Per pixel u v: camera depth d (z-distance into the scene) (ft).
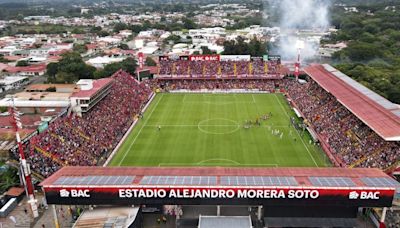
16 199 174.60
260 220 148.15
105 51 647.56
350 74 416.46
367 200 137.69
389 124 195.11
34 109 321.93
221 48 597.93
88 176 149.48
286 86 390.42
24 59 569.64
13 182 189.78
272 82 400.67
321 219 144.56
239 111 320.50
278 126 280.10
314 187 137.39
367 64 501.97
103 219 140.97
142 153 231.71
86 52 653.71
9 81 437.17
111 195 141.79
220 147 239.91
